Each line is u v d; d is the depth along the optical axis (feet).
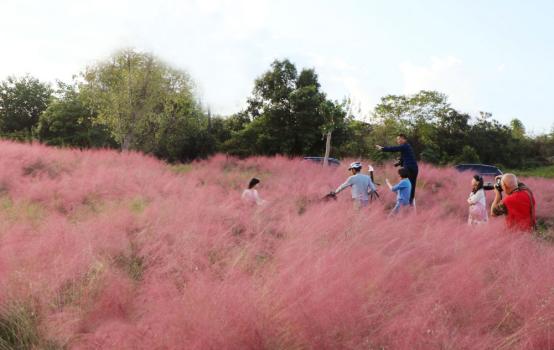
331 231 19.51
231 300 10.06
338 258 13.71
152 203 24.64
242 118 116.57
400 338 9.32
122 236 17.06
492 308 11.34
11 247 14.14
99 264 14.03
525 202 19.13
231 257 15.75
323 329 9.61
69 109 106.93
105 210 24.56
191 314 9.60
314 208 25.35
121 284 12.15
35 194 28.30
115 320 10.50
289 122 104.53
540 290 11.69
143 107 81.15
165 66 82.74
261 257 16.75
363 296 11.13
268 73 107.55
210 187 34.91
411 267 14.26
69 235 15.98
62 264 13.17
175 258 14.84
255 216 22.20
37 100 133.08
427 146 123.95
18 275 12.31
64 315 10.85
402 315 10.38
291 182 41.86
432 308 10.77
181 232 17.92
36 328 10.97
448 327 9.96
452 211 36.63
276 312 10.32
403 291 12.05
